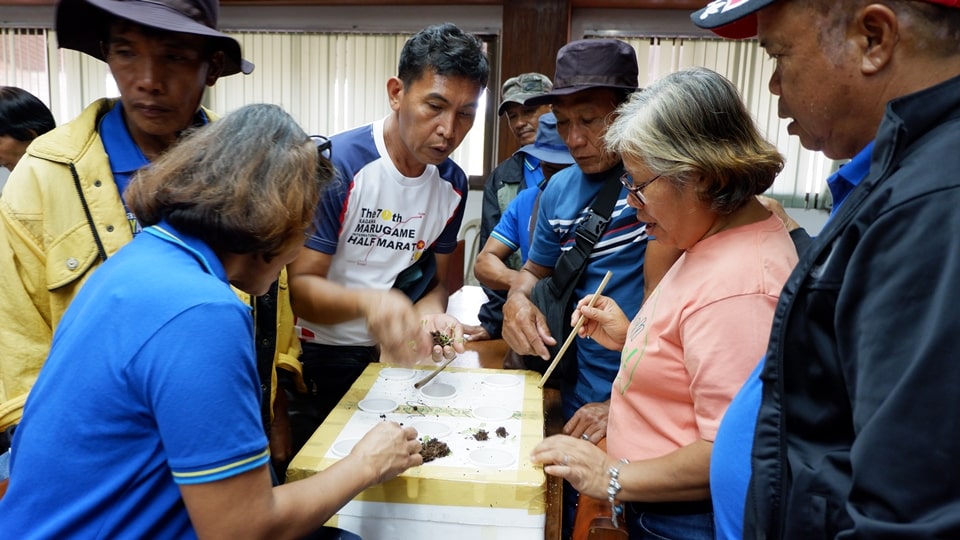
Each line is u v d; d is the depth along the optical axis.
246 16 4.62
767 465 0.72
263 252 0.87
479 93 1.47
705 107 0.99
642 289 1.49
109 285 0.82
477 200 4.68
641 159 1.04
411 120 1.45
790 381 0.71
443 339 1.51
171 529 0.83
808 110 0.75
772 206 1.40
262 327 1.28
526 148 2.32
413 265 1.70
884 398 0.58
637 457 1.15
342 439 1.17
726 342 0.97
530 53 4.18
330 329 1.64
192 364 0.76
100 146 1.24
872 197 0.64
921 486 0.55
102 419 0.78
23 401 1.19
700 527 1.12
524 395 1.40
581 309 1.37
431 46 1.41
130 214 1.24
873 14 0.67
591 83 1.43
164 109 1.23
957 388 0.54
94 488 0.79
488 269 2.17
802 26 0.71
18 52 4.71
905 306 0.58
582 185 1.58
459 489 1.04
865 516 0.57
